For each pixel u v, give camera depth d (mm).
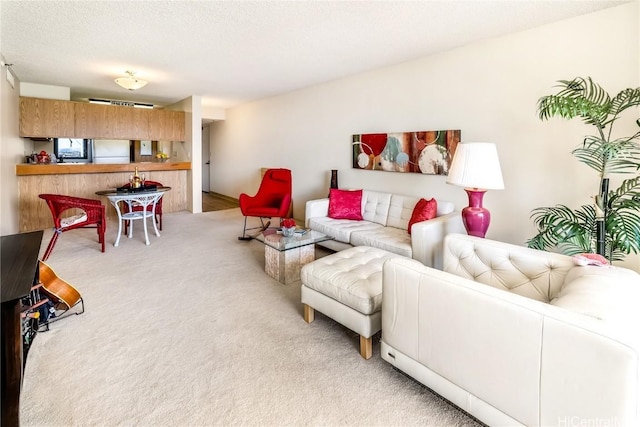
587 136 2646
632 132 2484
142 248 4156
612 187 2580
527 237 3066
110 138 5844
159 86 5473
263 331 2248
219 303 2666
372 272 2217
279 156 6348
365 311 1895
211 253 3990
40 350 1985
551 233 2502
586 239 2381
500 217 3236
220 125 8523
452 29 2938
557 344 1084
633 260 2535
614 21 2502
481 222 2441
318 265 2332
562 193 2836
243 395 1644
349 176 4871
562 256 1718
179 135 6625
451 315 1392
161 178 6469
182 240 4566
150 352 1993
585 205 2701
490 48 3180
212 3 2447
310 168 5602
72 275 3203
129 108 6008
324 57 3789
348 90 4742
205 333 2215
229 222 5781
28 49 3521
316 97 5340
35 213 5059
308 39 3203
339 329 2285
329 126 5141
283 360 1930
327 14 2629
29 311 1893
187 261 3684
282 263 3066
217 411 1538
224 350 2023
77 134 5504
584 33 2635
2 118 3754
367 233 3418
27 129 5051
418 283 1521
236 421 1481
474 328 1313
